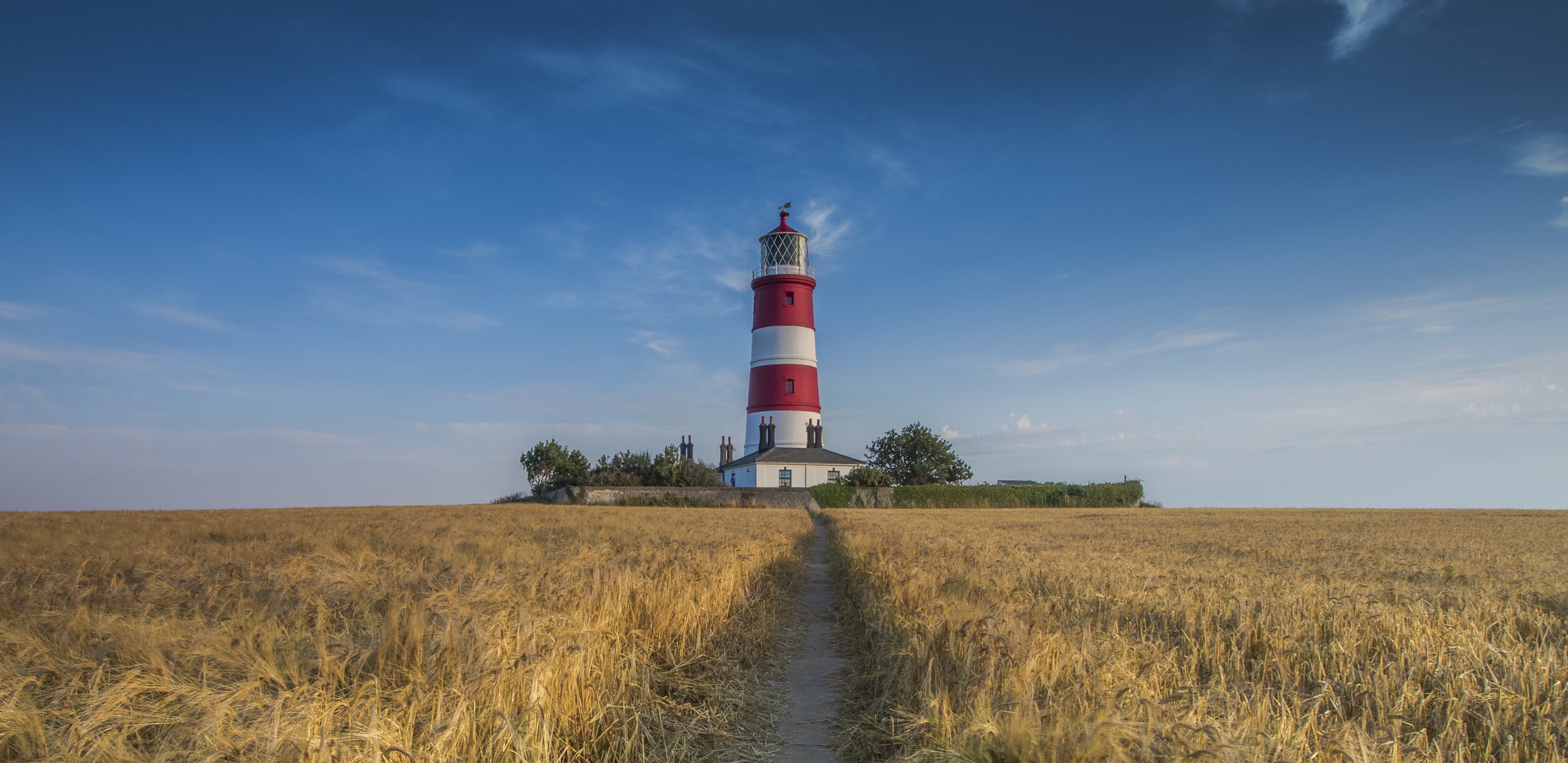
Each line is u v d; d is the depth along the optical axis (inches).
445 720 231.6
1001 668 282.5
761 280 3366.1
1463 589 555.8
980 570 606.5
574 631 320.5
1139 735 209.0
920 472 4269.2
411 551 790.5
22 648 286.5
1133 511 2834.6
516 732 241.4
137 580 499.8
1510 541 1225.4
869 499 3316.9
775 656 469.4
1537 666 299.9
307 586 448.1
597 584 421.1
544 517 1704.0
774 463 3267.7
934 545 934.4
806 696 399.9
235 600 393.1
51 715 224.7
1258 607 436.8
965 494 3454.7
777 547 928.9
